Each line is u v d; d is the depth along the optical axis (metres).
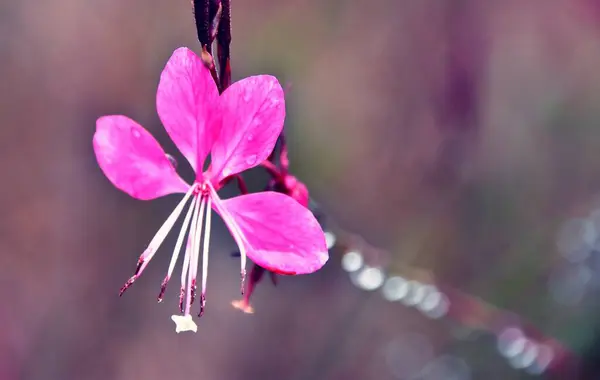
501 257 0.44
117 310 0.45
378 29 0.50
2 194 0.48
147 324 0.45
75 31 0.52
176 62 0.23
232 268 0.45
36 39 0.52
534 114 0.48
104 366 0.44
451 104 0.47
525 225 0.45
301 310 0.45
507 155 0.47
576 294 0.40
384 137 0.49
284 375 0.44
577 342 0.37
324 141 0.48
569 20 0.48
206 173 0.23
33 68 0.52
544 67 0.48
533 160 0.47
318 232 0.22
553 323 0.40
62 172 0.50
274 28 0.52
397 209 0.47
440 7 0.48
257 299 0.45
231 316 0.45
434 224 0.46
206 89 0.23
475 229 0.45
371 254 0.34
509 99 0.48
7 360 0.44
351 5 0.51
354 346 0.44
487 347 0.41
